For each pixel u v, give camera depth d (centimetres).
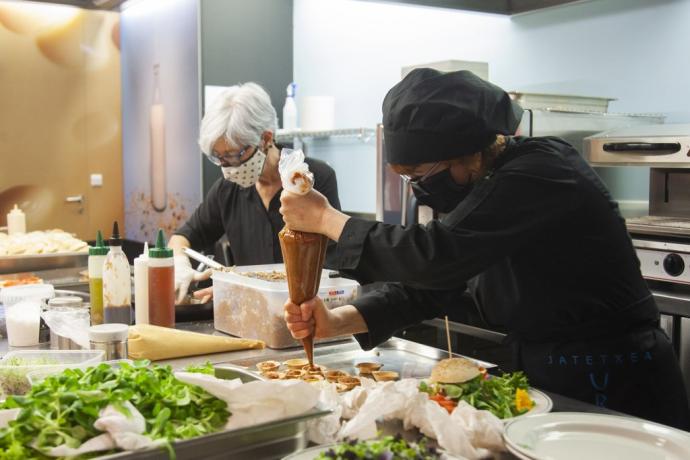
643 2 344
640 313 190
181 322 253
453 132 163
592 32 368
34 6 591
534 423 134
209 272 270
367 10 499
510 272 188
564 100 335
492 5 379
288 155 161
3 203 595
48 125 608
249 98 294
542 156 171
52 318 211
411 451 115
